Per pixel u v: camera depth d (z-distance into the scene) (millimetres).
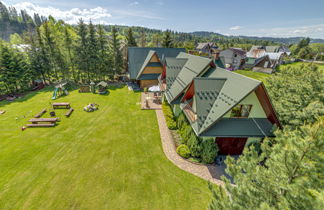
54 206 8992
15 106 22781
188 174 11422
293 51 107375
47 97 26828
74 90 31156
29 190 9891
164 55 36281
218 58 29781
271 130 11523
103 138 15562
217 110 11430
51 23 46281
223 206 5578
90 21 32812
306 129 4590
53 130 16781
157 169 11805
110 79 39250
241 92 10953
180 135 16094
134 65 34219
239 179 5793
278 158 4707
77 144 14539
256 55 61906
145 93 29406
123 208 8969
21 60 29250
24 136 15562
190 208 9039
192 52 51969
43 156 12883
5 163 12023
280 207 3990
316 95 12234
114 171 11516
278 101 14336
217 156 13070
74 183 10445
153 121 19188
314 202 3465
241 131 11508
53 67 34938
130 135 16172
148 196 9680
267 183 4895
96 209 8875
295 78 16219
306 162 4191
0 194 9594
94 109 22016
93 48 34562
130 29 45656
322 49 106688
